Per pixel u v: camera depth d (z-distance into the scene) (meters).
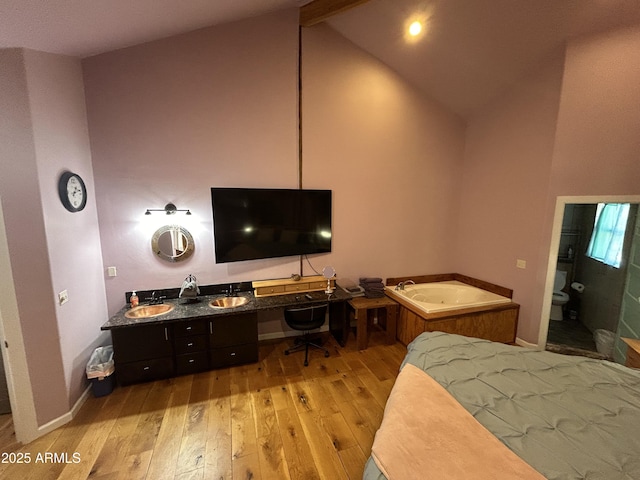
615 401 1.50
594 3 2.39
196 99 2.94
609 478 1.07
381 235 3.87
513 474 1.07
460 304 3.32
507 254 3.51
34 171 2.00
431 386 1.60
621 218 3.23
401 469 1.12
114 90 2.72
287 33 3.14
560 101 2.82
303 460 1.90
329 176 3.52
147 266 3.00
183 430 2.15
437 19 2.82
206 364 2.88
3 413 2.32
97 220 2.79
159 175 2.92
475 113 3.81
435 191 4.04
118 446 2.01
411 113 3.76
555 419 1.37
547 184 3.02
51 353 2.14
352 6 2.71
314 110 3.35
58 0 1.59
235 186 3.16
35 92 2.02
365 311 3.30
